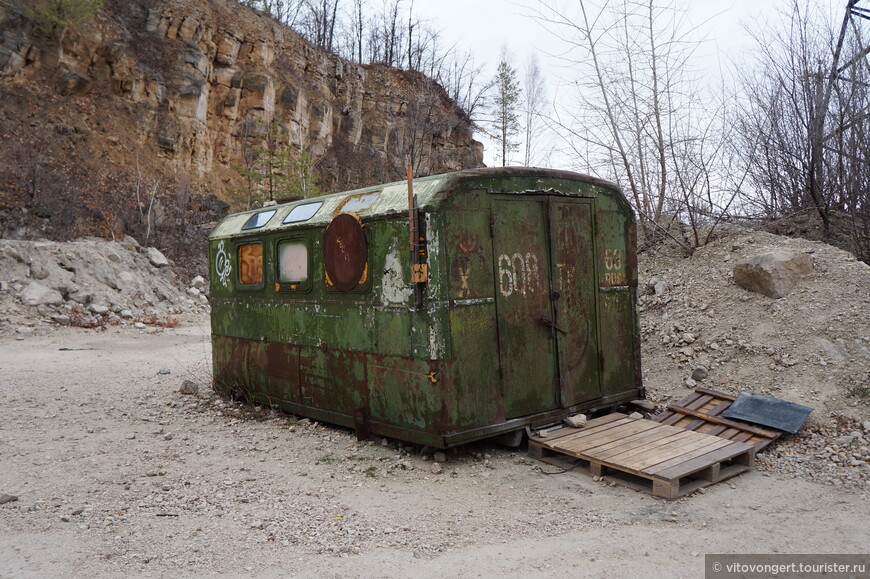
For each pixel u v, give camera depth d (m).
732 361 7.12
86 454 5.73
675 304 8.47
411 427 5.42
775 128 10.12
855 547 3.77
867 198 9.13
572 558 3.63
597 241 6.40
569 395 6.02
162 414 7.30
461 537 3.94
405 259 5.37
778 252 8.04
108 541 3.84
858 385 6.16
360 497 4.65
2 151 20.81
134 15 26.64
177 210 23.97
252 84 28.97
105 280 17.03
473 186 5.36
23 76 22.73
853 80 9.19
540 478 5.11
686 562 3.58
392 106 38.62
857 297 7.14
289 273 6.78
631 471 4.80
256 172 25.62
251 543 3.82
